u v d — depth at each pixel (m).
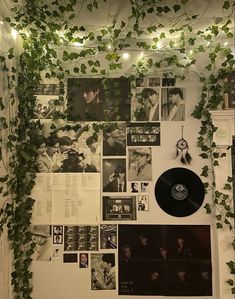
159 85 2.81
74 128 2.79
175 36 2.77
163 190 2.74
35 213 2.73
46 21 2.58
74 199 2.75
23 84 2.69
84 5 2.47
